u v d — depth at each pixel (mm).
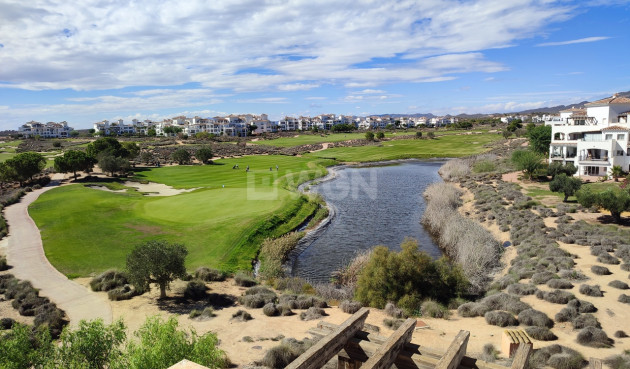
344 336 7707
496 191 60344
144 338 13250
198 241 39062
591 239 34531
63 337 13711
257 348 19297
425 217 50281
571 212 45031
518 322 20984
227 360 17531
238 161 111875
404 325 8094
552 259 30031
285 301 25953
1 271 31016
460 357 7551
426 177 85188
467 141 151750
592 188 54438
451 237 39469
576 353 16719
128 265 26516
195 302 26172
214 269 31859
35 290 26828
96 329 13648
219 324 22438
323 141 163875
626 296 22547
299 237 43750
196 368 5016
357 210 56594
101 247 36875
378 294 25828
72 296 26547
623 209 39156
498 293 24906
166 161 114188
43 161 79000
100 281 28438
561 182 50625
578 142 68125
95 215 48125
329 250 40375
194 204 53719
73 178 83000
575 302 21875
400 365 7551
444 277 26812
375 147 143125
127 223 44719
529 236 37062
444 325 21391
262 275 33125
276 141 171875
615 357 15977
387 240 43219
